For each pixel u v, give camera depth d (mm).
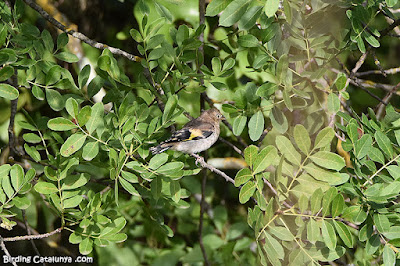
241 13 9930
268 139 14617
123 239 10297
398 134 10148
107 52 10258
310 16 10633
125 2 16297
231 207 16859
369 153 9828
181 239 16328
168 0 11500
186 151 12617
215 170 12039
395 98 17281
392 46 17172
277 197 9562
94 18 16328
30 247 16109
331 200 8922
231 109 10625
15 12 11945
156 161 9797
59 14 15398
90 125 9680
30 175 10195
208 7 10367
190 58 11109
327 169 9445
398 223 9555
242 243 15633
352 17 10359
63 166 10500
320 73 10336
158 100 11961
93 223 10195
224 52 14797
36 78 11328
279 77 10141
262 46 10914
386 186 9422
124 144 9812
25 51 11219
